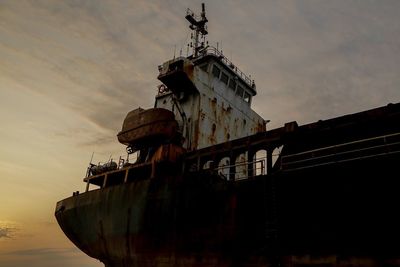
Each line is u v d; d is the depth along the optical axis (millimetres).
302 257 15156
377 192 13961
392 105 15578
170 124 24922
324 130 17328
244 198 17828
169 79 27500
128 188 22750
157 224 20547
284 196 16469
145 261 20734
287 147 18594
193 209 19406
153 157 23938
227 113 30516
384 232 13398
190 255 18812
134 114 27016
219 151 21453
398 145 14602
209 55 30250
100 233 23594
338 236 14445
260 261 16328
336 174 15281
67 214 26516
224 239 17812
